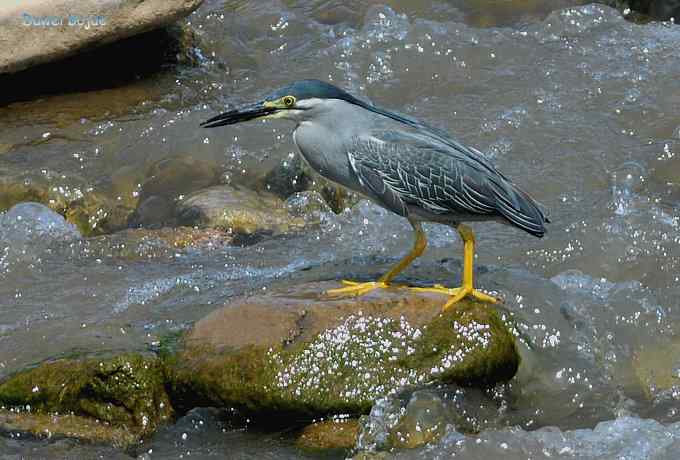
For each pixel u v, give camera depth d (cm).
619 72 1717
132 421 961
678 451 903
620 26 1856
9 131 1614
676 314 1155
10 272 1285
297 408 934
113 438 945
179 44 1831
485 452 904
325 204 1427
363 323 960
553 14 1883
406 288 1025
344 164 1026
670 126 1574
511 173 1482
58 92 1730
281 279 1195
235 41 1903
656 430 930
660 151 1509
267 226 1384
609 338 1098
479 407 959
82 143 1591
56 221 1397
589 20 1870
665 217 1343
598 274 1257
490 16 1931
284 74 1795
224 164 1555
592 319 1118
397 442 913
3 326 1137
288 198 1452
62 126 1631
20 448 931
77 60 1766
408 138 1006
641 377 1050
